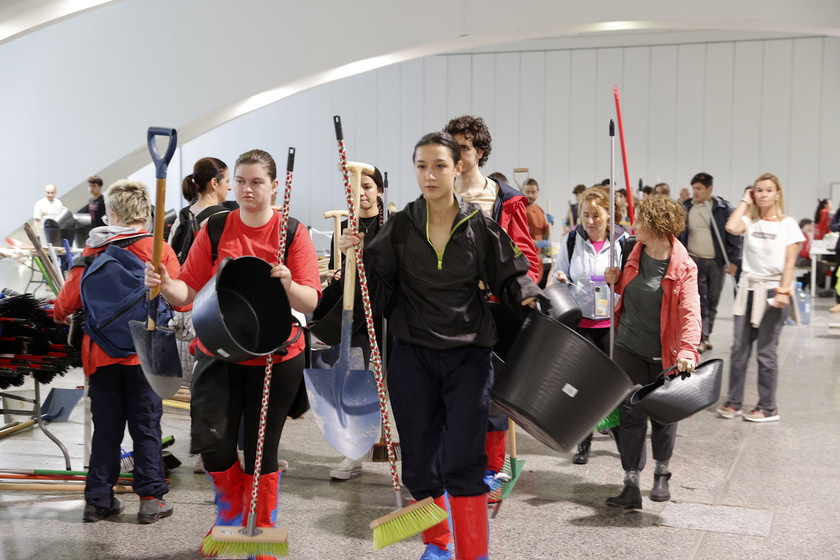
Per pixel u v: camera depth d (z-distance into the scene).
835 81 14.85
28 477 3.97
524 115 16.34
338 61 8.78
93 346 3.45
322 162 17.12
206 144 17.50
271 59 8.86
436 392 2.77
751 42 15.20
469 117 3.54
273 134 17.27
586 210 4.42
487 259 2.74
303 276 2.88
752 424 5.32
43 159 9.25
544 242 9.55
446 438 2.70
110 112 9.13
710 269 7.84
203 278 2.95
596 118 16.03
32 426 5.18
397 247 2.75
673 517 3.58
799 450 4.70
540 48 16.17
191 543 3.24
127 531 3.38
